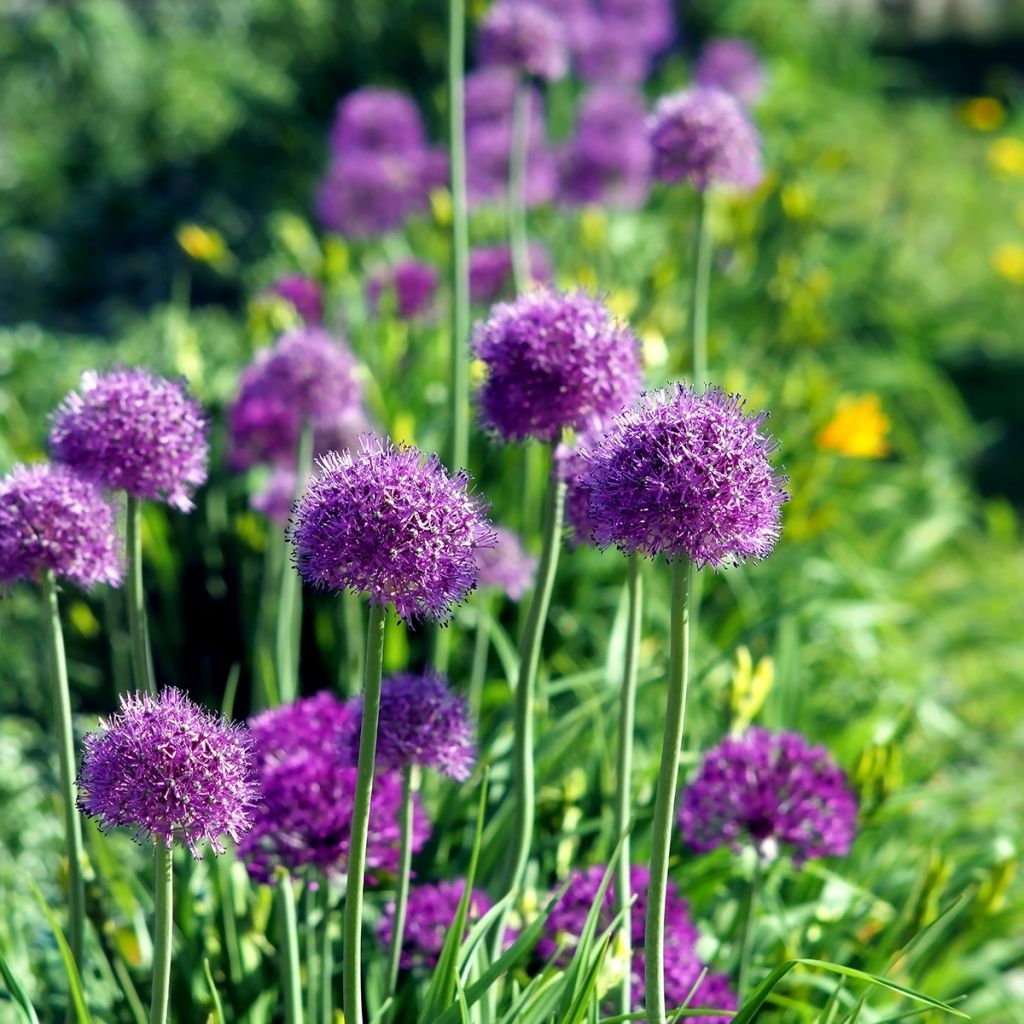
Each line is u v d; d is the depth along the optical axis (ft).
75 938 5.05
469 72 16.30
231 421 7.00
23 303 15.48
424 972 5.32
